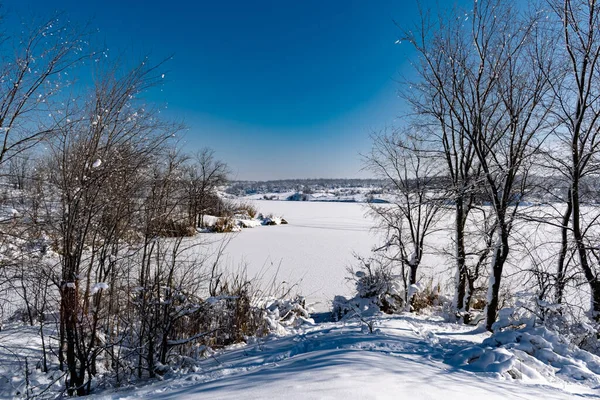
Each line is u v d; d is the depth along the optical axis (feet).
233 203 117.80
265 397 8.32
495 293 23.79
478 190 25.31
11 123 17.06
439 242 64.13
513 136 22.76
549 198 24.30
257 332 22.99
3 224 16.88
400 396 8.50
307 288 42.68
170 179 17.79
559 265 23.27
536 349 15.99
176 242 18.29
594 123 22.68
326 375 10.02
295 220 139.64
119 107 15.64
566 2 20.57
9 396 14.39
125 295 17.75
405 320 25.44
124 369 16.69
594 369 15.08
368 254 64.85
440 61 25.59
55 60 17.65
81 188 14.93
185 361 17.24
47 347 18.65
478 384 10.96
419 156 30.45
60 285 15.37
